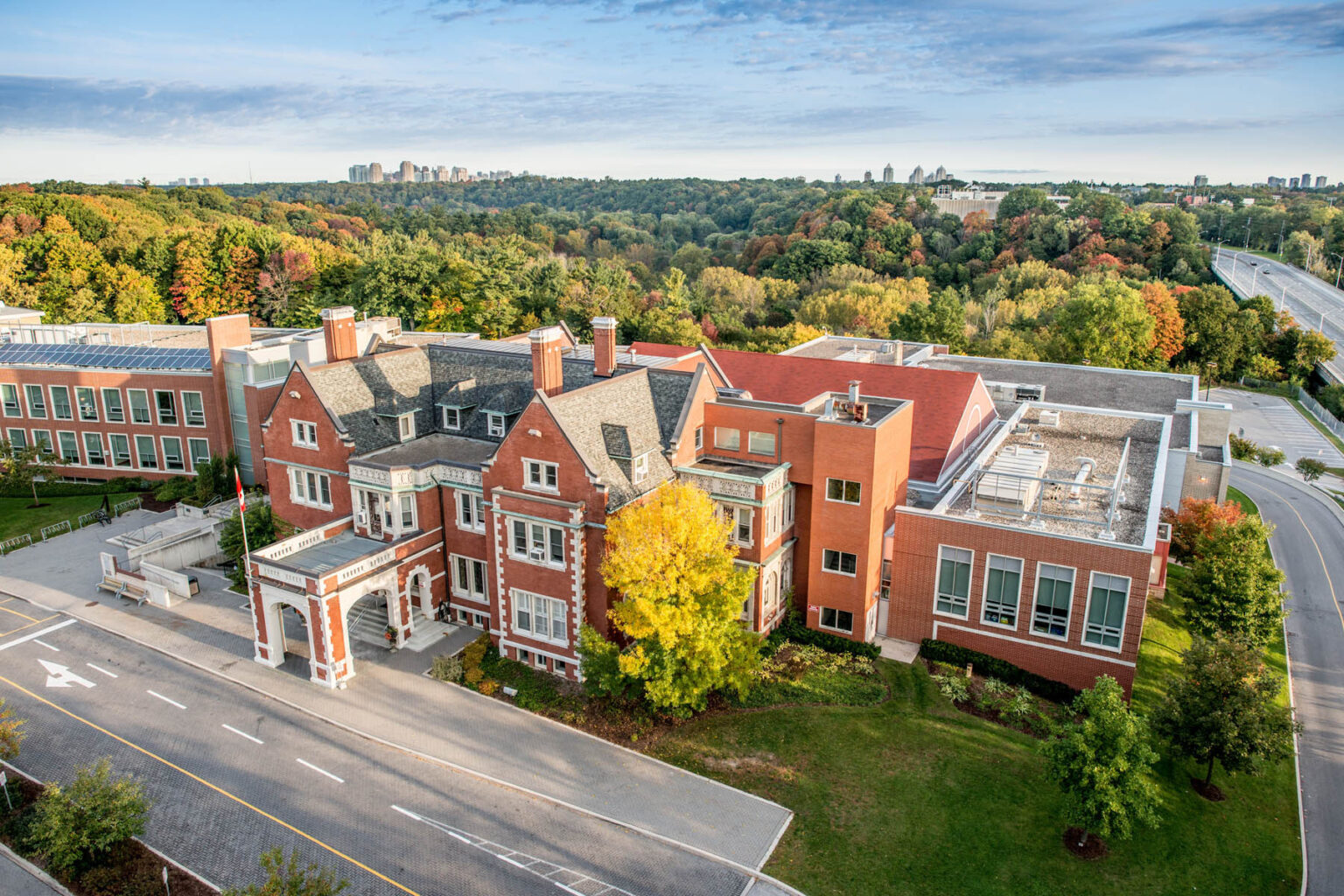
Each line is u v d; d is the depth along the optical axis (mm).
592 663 36594
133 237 130750
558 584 39938
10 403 70062
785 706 39250
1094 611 39938
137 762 35156
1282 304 144375
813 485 43812
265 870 29625
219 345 64312
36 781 34000
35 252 117062
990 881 29859
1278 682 34062
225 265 115750
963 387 57312
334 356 49312
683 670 35750
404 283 102562
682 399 45844
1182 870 30828
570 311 106625
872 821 32469
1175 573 54750
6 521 61875
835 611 44781
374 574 41688
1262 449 88750
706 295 138875
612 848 30984
